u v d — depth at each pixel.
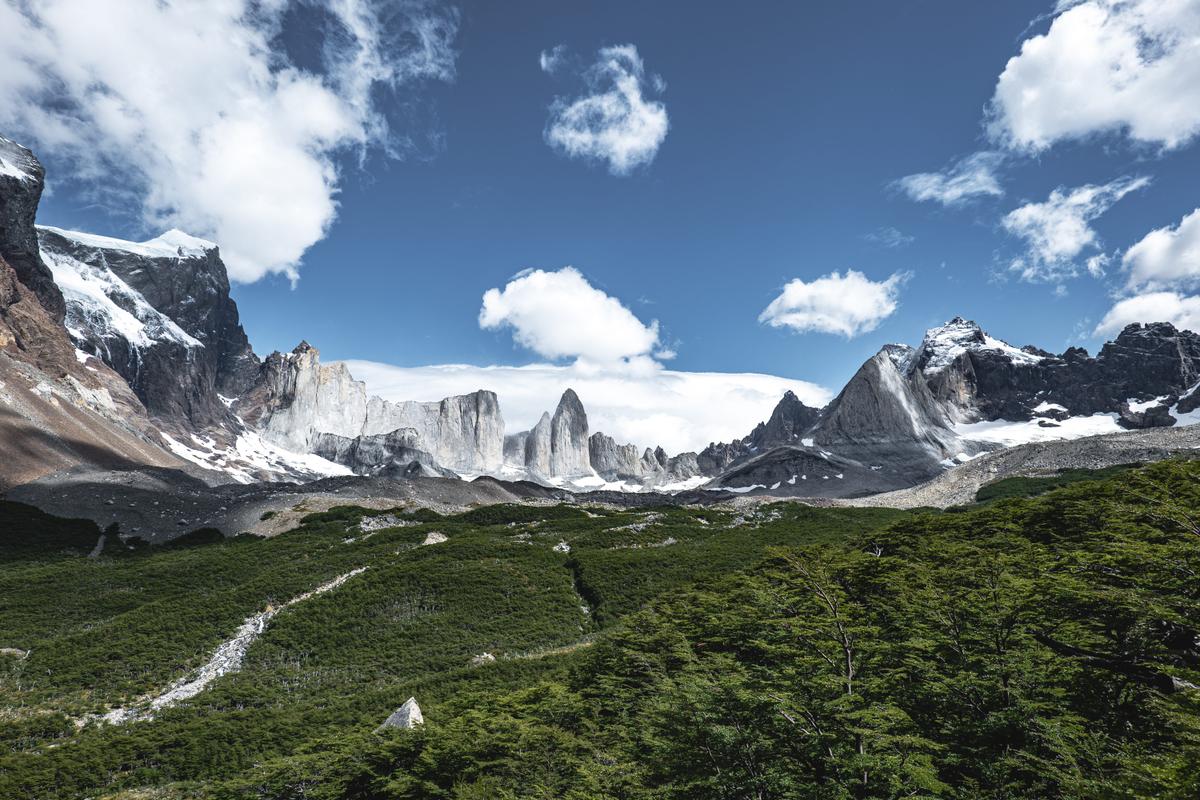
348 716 64.44
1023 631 31.92
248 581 113.94
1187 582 31.16
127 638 88.31
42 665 80.00
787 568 43.91
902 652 31.95
